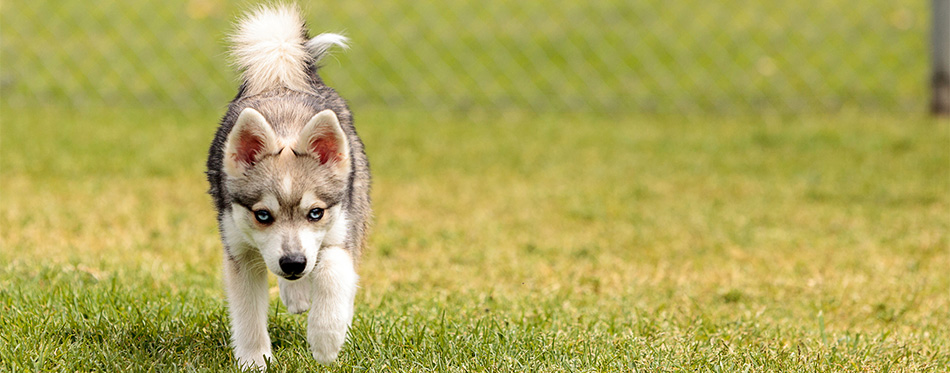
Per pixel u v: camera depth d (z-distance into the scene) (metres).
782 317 7.90
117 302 7.09
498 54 22.03
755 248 10.65
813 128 17.81
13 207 11.26
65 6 23.75
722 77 21.19
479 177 14.38
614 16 23.80
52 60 21.20
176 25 22.77
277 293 8.20
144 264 8.88
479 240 10.73
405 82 20.75
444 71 21.28
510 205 12.66
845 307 8.31
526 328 6.93
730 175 14.67
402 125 18.08
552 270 9.45
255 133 5.73
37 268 8.31
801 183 14.04
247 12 7.41
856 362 6.41
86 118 18.00
